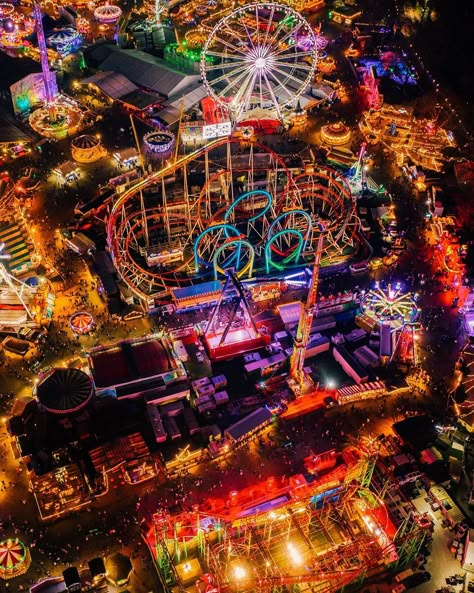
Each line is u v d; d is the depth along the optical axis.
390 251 166.25
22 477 126.56
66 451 127.81
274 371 143.38
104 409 136.38
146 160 186.88
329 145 195.00
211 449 129.38
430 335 151.25
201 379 139.88
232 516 115.00
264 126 197.88
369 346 148.12
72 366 142.88
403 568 115.19
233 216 163.50
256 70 183.75
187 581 113.25
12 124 192.50
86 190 180.50
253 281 156.25
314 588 111.19
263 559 114.94
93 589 110.56
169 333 146.62
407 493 123.62
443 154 193.88
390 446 130.62
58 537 118.69
